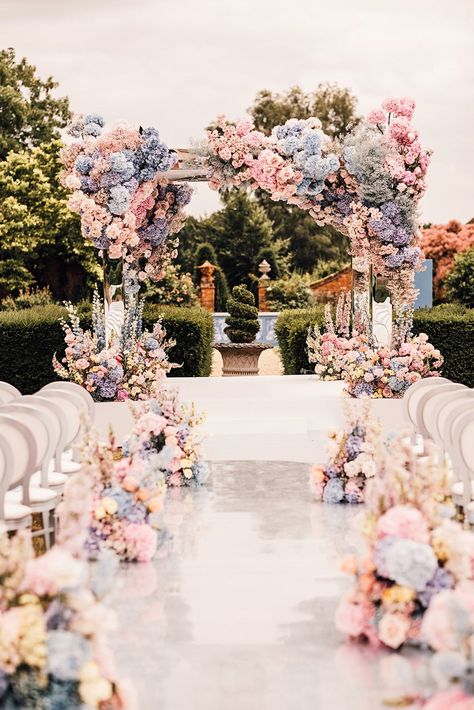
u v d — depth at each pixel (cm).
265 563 552
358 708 356
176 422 785
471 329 1281
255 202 2912
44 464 598
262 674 389
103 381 1012
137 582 518
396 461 431
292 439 1016
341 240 3045
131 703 341
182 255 2833
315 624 448
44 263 2398
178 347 1402
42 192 2295
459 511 641
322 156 1028
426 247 2531
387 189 1003
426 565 389
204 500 730
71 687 317
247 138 1023
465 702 305
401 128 998
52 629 328
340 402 1076
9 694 315
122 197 993
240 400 1101
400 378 1017
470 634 317
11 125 2559
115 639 432
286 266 2864
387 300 1050
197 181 1058
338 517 667
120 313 1045
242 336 1562
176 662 405
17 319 1266
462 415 552
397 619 402
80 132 1027
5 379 1266
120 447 959
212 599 488
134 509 561
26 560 342
